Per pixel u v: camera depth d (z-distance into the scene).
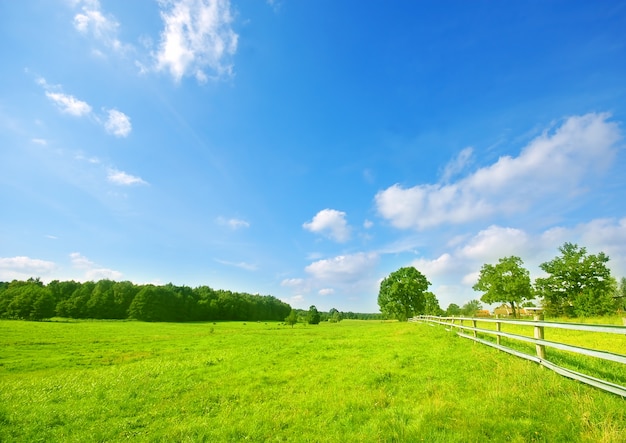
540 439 5.01
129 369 16.45
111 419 8.46
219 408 8.88
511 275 50.84
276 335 40.31
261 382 11.44
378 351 16.02
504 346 11.40
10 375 18.30
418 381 9.25
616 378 6.81
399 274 74.50
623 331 5.14
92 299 107.06
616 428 4.89
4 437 7.60
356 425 6.57
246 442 6.41
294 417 7.43
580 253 42.16
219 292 154.88
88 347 32.16
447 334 19.23
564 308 41.50
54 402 10.55
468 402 6.78
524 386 7.10
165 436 7.04
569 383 6.77
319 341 25.12
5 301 93.75
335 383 10.26
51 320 90.75
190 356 21.00
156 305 109.94
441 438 5.36
